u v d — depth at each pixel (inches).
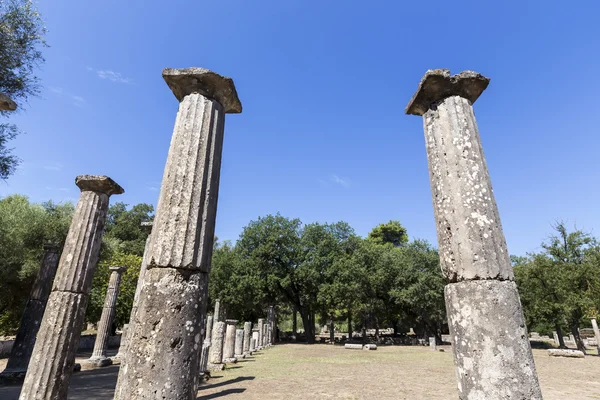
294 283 1467.8
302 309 1523.1
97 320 1197.1
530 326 1240.2
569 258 1070.4
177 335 159.5
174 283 167.3
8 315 928.3
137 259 1261.1
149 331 158.2
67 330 283.6
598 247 1058.1
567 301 991.6
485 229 168.2
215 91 217.5
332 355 920.9
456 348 159.6
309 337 1504.7
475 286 158.2
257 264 1454.2
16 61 438.3
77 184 332.5
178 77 210.2
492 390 141.9
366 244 1534.2
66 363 279.1
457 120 194.5
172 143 201.3
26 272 781.3
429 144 203.6
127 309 1203.9
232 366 676.1
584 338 1701.5
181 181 187.2
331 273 1362.0
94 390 440.5
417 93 209.3
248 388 444.8
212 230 193.6
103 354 730.8
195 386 160.9
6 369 518.9
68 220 885.8
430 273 1338.6
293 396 396.5
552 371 636.7
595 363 756.0
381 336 1791.3
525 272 1139.9
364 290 1374.3
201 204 187.2
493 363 145.4
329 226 1637.6
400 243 2316.7
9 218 788.0
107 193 340.8
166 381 150.3
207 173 196.4
